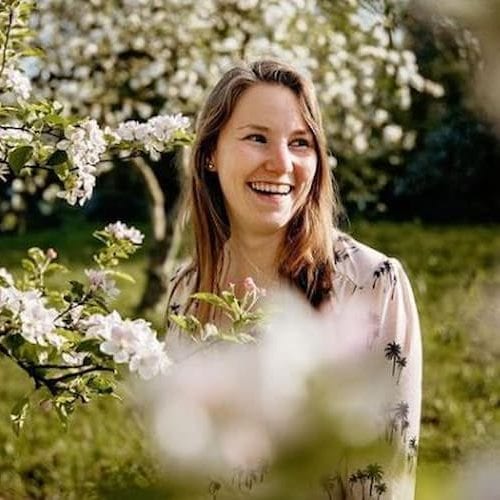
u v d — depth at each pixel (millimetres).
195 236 1829
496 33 380
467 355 6055
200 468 312
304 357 320
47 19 6652
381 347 1504
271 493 304
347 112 7324
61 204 12695
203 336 1322
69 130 1646
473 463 306
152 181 7625
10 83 1847
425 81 6730
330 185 1674
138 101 7012
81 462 4570
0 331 1460
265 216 1596
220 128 1663
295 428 305
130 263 10547
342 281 1605
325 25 6879
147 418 379
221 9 6797
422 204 11773
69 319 1730
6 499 4340
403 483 688
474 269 8875
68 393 1617
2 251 12102
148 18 6781
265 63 1638
